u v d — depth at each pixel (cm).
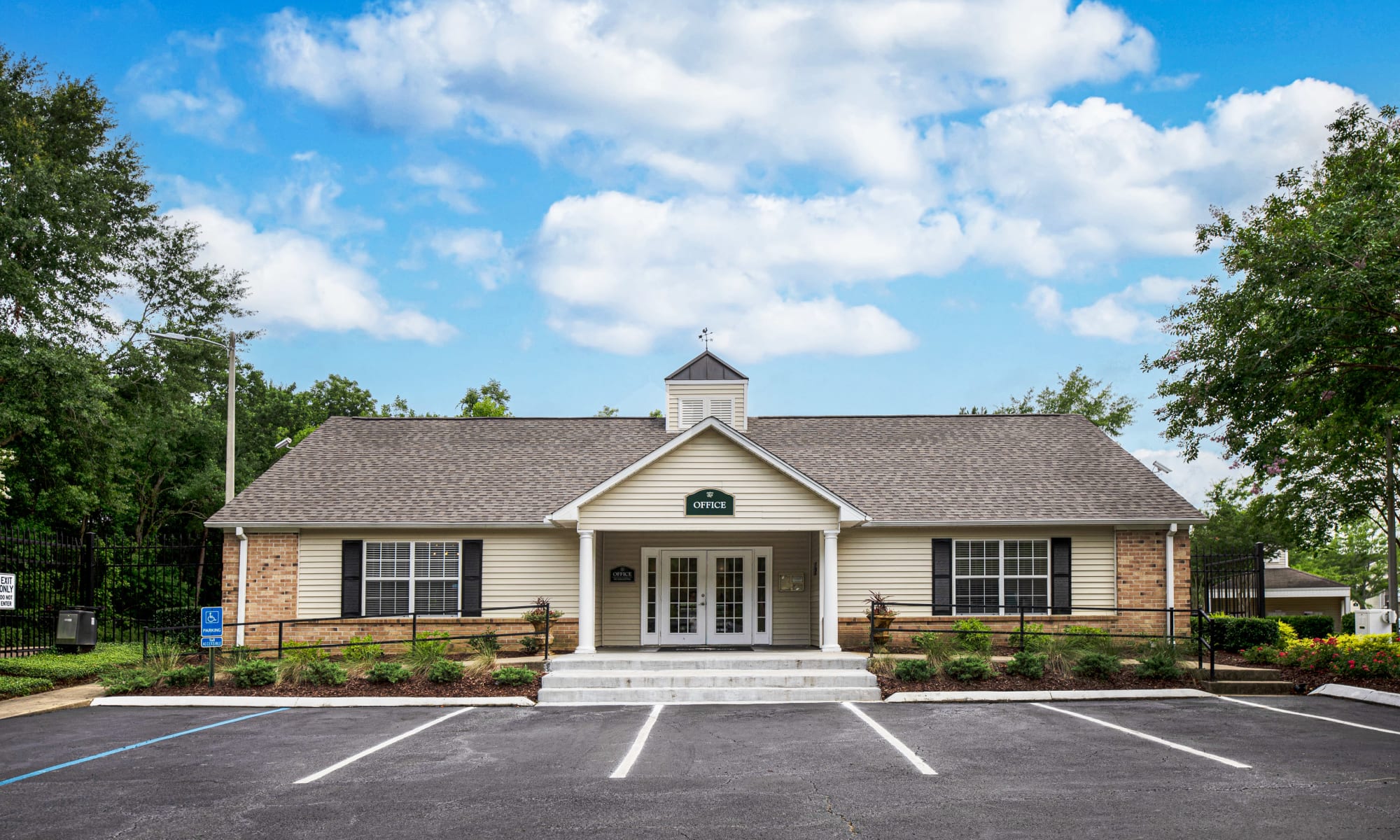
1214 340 1802
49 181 2762
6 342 2603
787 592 2111
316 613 2034
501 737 1207
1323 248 1573
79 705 1466
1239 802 852
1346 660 1587
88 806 862
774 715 1371
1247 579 2125
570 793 903
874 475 2236
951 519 2030
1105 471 2234
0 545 1956
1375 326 1623
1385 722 1258
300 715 1394
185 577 3020
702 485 1814
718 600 2106
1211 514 4422
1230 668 1670
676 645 2072
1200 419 1864
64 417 2633
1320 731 1197
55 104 3222
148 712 1420
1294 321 1616
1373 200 1628
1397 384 1733
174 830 786
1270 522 3369
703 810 839
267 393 4878
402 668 1612
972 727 1250
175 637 2111
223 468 3928
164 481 3903
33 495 2995
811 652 1816
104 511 3562
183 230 3531
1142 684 1564
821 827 784
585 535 1802
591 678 1598
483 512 2072
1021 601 2059
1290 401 1800
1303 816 803
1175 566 2052
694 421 2522
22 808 853
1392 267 1515
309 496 2125
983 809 834
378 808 849
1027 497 2114
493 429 2527
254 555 2042
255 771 1008
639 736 1213
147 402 3216
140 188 3350
